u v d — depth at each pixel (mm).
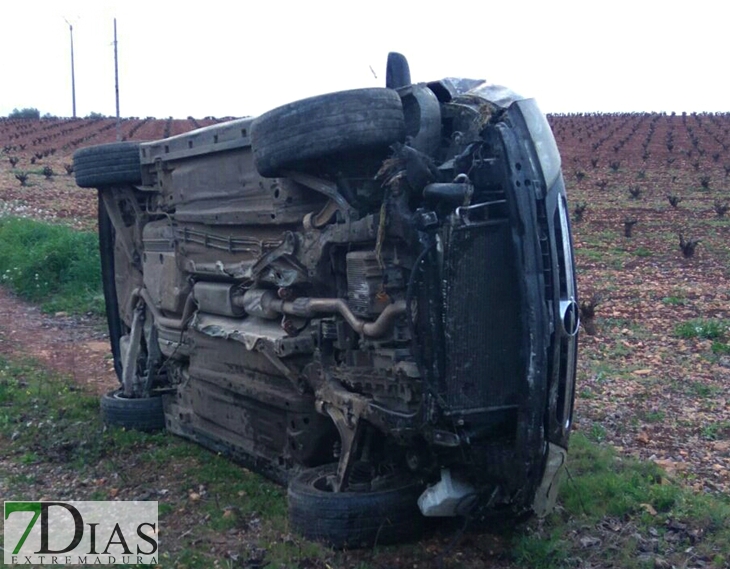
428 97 5664
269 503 6566
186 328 8016
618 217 31672
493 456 5406
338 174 5789
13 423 8945
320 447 6488
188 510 6625
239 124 6828
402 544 5840
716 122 73188
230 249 7195
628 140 60688
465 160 5383
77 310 16000
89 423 8914
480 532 6047
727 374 11461
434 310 5262
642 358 12414
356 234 5691
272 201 6516
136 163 8812
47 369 11578
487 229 5285
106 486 7203
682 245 24031
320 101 5520
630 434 8789
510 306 5344
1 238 19984
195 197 7605
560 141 60688
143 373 9078
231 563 5582
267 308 6625
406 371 5398
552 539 5848
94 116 87375
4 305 16547
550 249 5375
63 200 30094
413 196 5441
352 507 5688
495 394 5359
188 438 8250
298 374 6414
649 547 5895
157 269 8430
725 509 6543
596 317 15562
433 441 5391
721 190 39000
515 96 5590
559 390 5629
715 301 17297
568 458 7465
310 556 5570
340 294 6129
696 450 8352
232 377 7195
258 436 7074
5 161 43594
